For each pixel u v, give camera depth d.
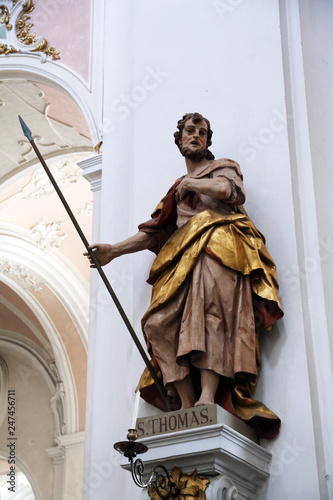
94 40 6.75
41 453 11.69
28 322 11.73
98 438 4.88
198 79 5.32
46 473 11.56
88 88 6.57
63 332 11.53
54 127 8.24
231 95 5.11
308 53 5.12
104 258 4.56
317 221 4.52
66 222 10.68
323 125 4.95
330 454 3.96
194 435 3.78
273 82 4.96
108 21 6.60
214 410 3.81
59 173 9.63
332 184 4.79
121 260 5.30
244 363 3.95
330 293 4.37
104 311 5.24
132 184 5.36
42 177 9.62
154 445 3.88
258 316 4.27
